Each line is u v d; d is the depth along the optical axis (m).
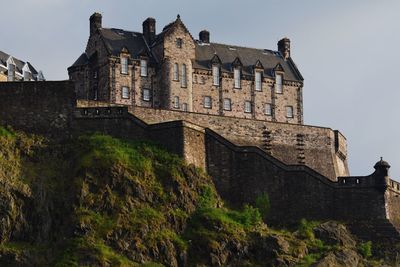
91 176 123.50
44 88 132.38
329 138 150.38
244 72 159.75
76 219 119.06
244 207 129.62
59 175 125.44
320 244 126.44
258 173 132.50
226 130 141.50
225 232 122.69
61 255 116.00
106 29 156.00
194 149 131.12
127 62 152.25
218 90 156.88
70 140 130.12
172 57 153.50
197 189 127.62
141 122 131.88
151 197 123.94
